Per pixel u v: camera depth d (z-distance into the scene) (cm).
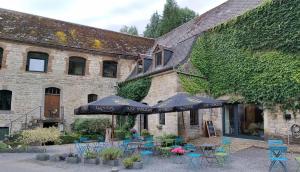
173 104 1021
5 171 773
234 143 1197
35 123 1656
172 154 1016
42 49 1812
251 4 1489
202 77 1521
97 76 2006
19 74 1720
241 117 1361
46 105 1800
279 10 1182
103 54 2045
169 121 1472
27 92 1734
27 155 1096
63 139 1515
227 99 1404
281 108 1140
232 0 1788
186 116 1417
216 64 1502
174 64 1493
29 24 1912
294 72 1095
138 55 2033
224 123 1450
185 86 1434
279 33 1170
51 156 962
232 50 1399
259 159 874
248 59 1302
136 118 1827
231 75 1390
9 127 1652
